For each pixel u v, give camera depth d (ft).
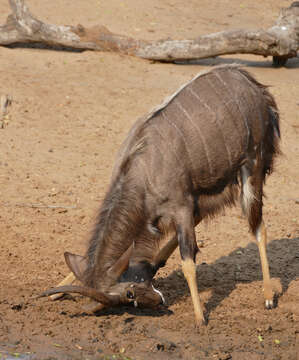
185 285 59.77
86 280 49.67
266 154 58.23
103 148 87.35
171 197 51.16
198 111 52.65
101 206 51.31
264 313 55.36
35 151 85.05
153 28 136.67
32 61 111.86
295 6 112.88
